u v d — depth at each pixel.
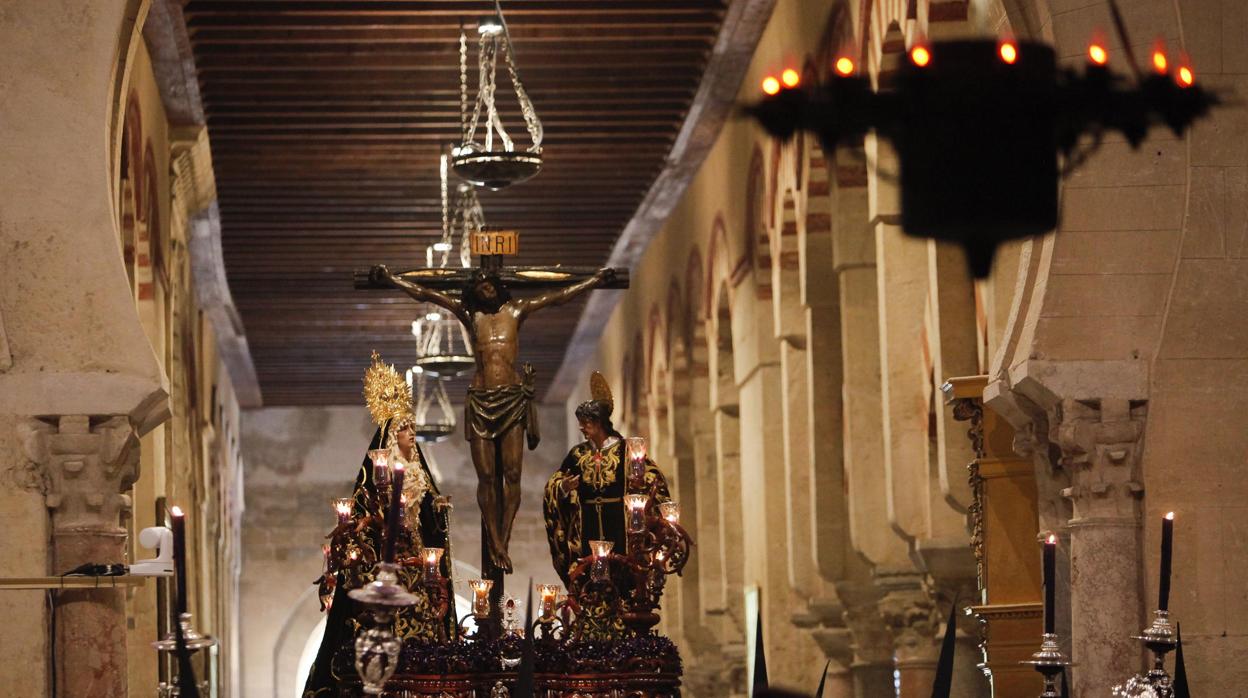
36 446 8.12
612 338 27.34
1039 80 4.37
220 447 27.77
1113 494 8.34
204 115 17.62
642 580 8.21
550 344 30.02
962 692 12.23
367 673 5.48
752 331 17.00
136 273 14.02
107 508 8.21
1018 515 9.35
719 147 18.66
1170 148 8.40
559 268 8.90
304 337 28.77
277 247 23.75
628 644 8.04
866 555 13.30
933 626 12.51
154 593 14.10
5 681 7.95
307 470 34.03
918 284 12.02
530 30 16.31
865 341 13.43
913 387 11.98
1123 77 4.48
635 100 18.19
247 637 33.22
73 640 8.12
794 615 15.55
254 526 33.69
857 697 14.56
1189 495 8.26
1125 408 8.31
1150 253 8.40
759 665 5.55
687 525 21.23
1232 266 8.34
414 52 16.80
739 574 18.94
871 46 12.21
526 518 34.12
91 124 8.33
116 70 8.85
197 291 24.02
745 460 17.72
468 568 34.00
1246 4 8.30
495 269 8.83
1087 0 8.30
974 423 9.54
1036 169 4.34
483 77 14.86
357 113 18.45
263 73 17.25
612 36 16.44
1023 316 8.61
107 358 8.20
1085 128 4.43
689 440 21.36
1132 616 8.28
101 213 8.29
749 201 16.92
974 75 4.33
